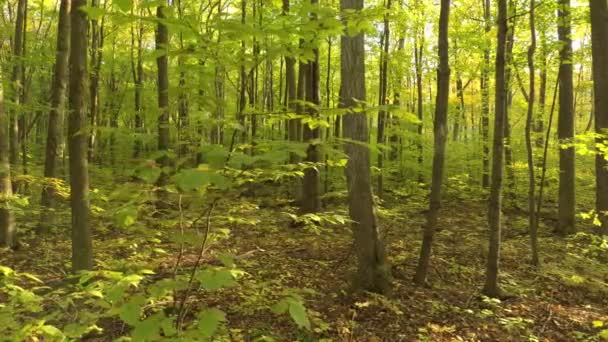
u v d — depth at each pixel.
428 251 7.09
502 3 6.49
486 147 17.16
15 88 12.95
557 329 5.84
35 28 21.59
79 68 5.54
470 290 7.07
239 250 8.34
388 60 15.38
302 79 13.14
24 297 2.87
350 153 6.54
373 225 6.55
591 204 14.78
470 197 16.08
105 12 2.25
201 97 2.64
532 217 8.73
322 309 5.87
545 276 7.88
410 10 14.77
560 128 11.66
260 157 2.10
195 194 2.44
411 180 17.23
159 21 2.35
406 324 5.62
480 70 14.90
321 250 8.68
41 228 9.51
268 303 5.71
